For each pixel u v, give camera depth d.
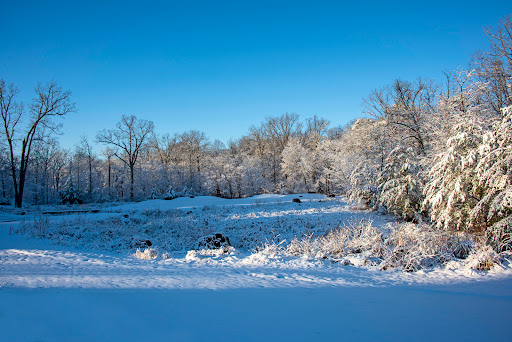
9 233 12.99
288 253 9.73
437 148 16.06
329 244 9.66
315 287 5.54
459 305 4.41
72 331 3.06
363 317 3.85
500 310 4.16
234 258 9.34
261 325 3.50
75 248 11.37
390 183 16.23
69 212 21.70
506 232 7.41
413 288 5.58
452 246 8.22
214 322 3.55
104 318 3.46
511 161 7.34
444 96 18.62
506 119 7.73
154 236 14.80
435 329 3.45
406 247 8.27
